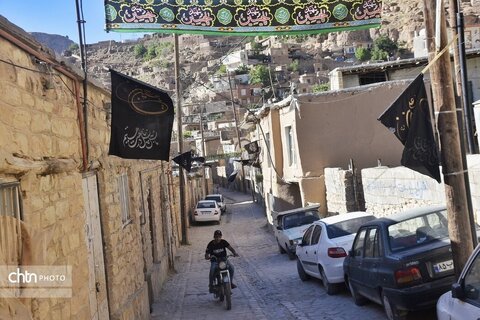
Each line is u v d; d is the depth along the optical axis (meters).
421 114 7.22
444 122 6.96
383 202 16.38
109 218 8.68
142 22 7.06
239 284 15.68
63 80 6.81
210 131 70.12
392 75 25.22
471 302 4.91
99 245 8.27
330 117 22.39
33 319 4.90
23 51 5.46
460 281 5.13
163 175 19.22
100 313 7.91
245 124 34.72
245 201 53.88
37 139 5.68
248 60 105.12
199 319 11.57
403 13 122.69
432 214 8.87
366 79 25.59
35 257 4.83
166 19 7.12
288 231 19.19
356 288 9.98
